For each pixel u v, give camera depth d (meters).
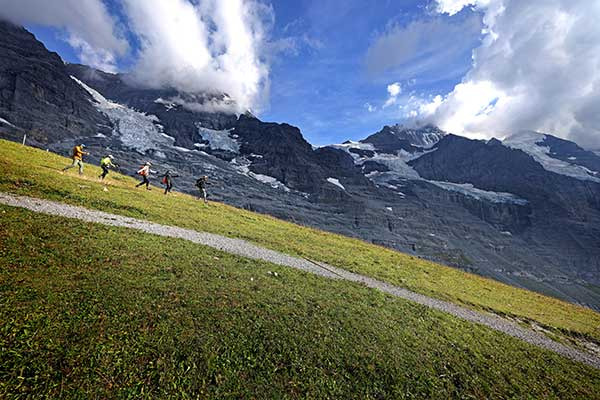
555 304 38.03
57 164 38.84
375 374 12.27
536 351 19.00
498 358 16.33
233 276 16.88
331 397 10.86
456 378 13.60
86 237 17.00
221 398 9.52
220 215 37.34
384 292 21.94
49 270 12.44
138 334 10.35
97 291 11.77
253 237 30.50
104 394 8.46
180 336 10.84
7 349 8.48
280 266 21.66
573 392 15.41
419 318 18.36
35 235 15.40
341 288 20.05
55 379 8.34
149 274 14.39
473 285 35.69
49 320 9.68
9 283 10.75
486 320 23.52
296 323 13.71
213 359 10.48
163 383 9.30
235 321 12.50
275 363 11.33
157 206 31.67
